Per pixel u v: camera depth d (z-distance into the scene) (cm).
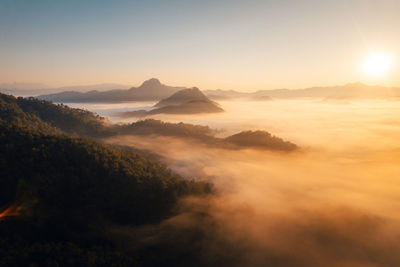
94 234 6825
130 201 8025
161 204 8638
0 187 6725
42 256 5609
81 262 5784
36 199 6819
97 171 8312
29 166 7388
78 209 7181
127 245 6994
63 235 6512
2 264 5141
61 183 7406
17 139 8469
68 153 8544
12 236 5922
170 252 7381
